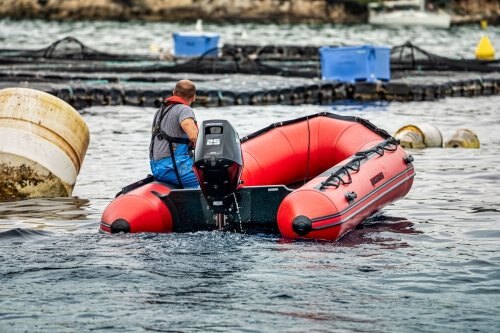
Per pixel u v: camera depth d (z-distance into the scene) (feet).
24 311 70.79
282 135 107.14
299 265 82.43
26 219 103.55
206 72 304.30
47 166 115.75
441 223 101.24
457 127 197.77
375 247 89.61
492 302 73.15
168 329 67.05
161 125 97.45
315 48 423.23
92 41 623.36
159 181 97.91
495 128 195.62
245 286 76.54
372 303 72.64
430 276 79.92
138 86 247.29
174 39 378.73
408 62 340.39
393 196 100.27
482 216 105.09
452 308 71.61
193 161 90.74
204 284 77.05
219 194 89.97
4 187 115.03
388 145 103.55
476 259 85.40
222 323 68.18
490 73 311.06
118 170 139.44
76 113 118.42
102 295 74.38
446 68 329.11
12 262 83.51
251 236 91.66
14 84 249.55
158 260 83.56
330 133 107.24
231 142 89.04
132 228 91.40
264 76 286.66
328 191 90.27
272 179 104.01
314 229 88.22
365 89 263.08
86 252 86.38
